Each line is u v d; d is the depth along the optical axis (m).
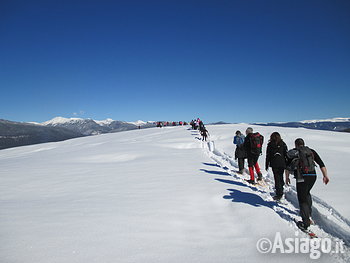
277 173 5.32
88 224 3.84
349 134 20.31
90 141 31.80
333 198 5.06
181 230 3.69
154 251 3.00
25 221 4.00
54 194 6.14
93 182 7.45
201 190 6.00
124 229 3.65
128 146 20.56
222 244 3.27
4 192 6.59
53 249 2.99
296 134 19.61
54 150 25.47
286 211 4.70
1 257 2.78
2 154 27.98
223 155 13.18
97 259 2.78
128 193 5.87
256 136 6.99
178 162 11.14
